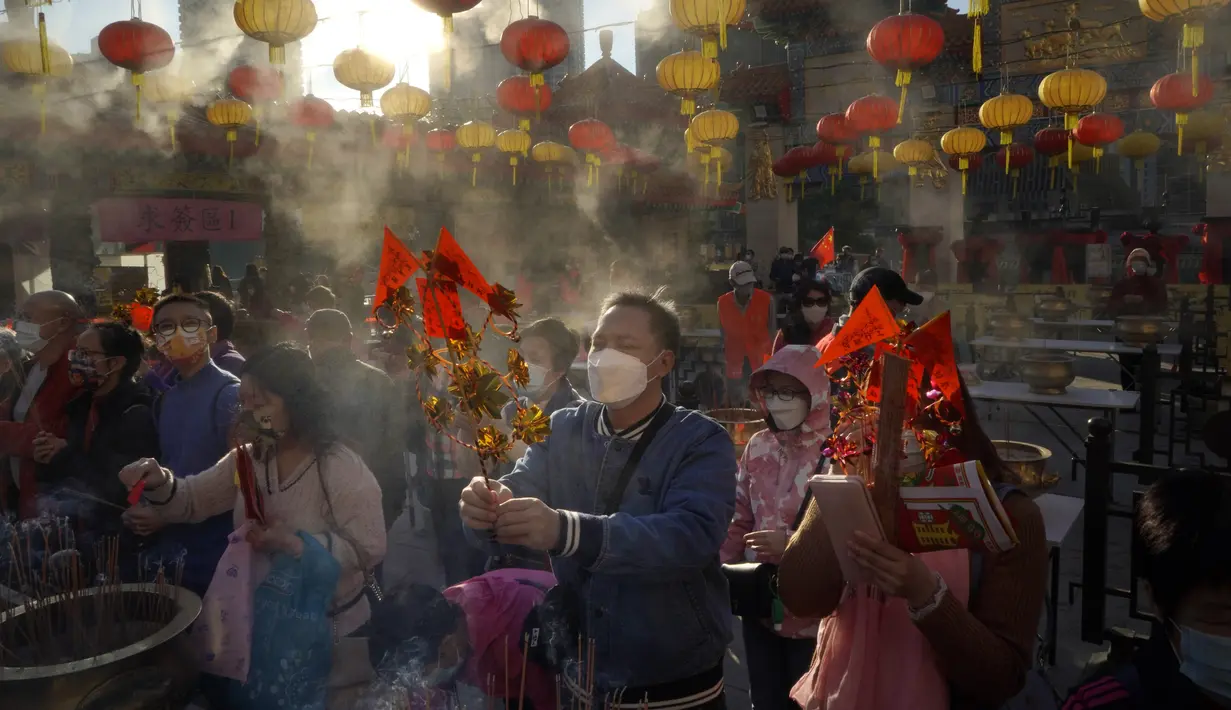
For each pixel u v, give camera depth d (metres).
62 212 10.53
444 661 1.94
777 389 2.47
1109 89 15.48
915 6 16.56
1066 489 6.08
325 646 1.99
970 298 13.23
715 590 1.96
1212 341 9.21
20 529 2.54
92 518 2.78
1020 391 5.82
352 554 2.12
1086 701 1.33
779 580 1.89
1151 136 12.05
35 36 6.00
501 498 1.65
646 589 1.82
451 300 1.57
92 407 2.99
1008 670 1.59
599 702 1.78
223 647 1.95
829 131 9.77
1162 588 1.27
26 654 1.78
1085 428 8.09
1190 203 27.78
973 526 1.47
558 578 1.96
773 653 2.54
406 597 2.10
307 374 2.16
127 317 3.65
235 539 2.05
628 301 1.92
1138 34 15.12
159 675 1.64
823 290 4.65
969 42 15.96
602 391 1.84
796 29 17.83
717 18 4.69
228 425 2.73
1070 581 4.20
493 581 2.08
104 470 2.83
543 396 3.44
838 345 1.62
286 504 2.11
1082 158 12.16
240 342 9.82
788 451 2.54
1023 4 15.78
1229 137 11.98
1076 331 11.83
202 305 2.90
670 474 1.87
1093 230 21.45
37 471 2.96
